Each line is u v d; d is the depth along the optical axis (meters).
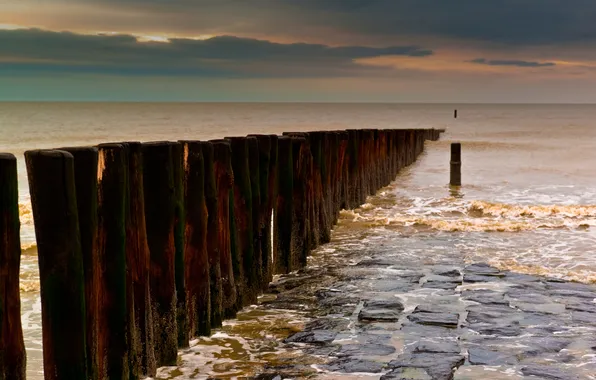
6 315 3.35
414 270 8.59
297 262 8.65
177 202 5.30
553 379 5.07
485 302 7.11
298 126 71.50
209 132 56.69
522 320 6.51
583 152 33.12
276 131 58.28
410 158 26.08
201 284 5.84
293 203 8.62
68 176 3.79
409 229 11.68
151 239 5.14
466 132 60.34
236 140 6.79
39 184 3.76
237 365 5.30
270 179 7.69
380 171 17.50
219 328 6.20
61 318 3.84
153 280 5.16
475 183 19.36
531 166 25.50
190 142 5.67
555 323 6.43
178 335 5.53
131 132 55.59
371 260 9.19
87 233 4.06
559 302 7.15
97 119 91.31
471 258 9.37
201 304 5.88
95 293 4.15
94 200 4.09
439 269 8.63
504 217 13.30
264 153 7.45
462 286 7.83
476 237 10.96
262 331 6.15
